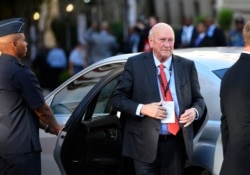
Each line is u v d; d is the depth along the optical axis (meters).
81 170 7.76
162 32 6.89
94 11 29.34
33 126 6.95
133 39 20.16
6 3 23.09
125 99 6.93
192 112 6.79
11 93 6.84
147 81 6.92
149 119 6.82
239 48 8.55
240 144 6.14
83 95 8.31
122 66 7.89
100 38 22.02
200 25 17.39
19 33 6.96
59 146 7.63
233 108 6.18
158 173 7.05
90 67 8.43
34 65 23.23
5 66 6.85
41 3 23.45
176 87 6.92
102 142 7.68
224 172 6.22
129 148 7.02
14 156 6.79
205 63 7.47
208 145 6.91
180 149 6.93
